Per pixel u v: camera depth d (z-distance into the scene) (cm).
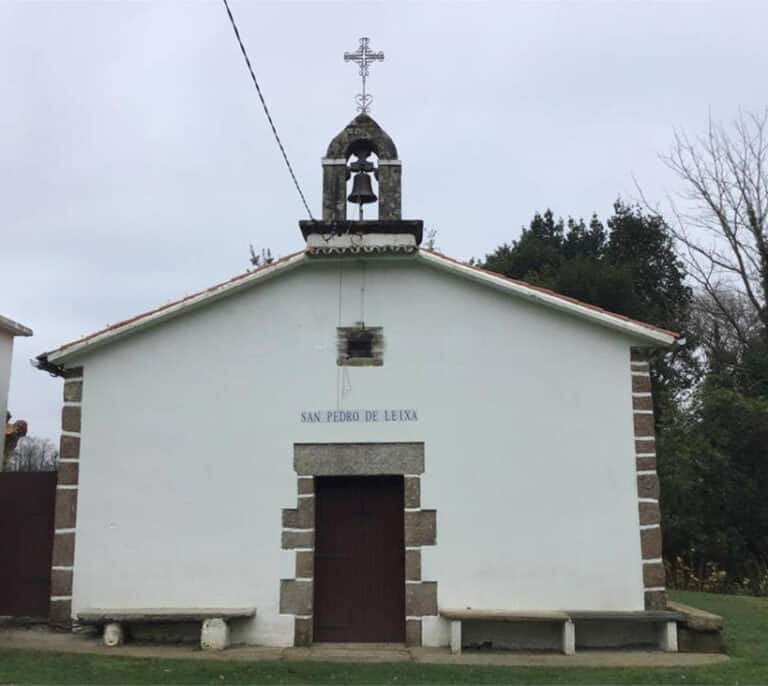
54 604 1073
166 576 1072
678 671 895
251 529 1079
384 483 1121
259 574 1066
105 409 1120
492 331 1118
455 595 1051
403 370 1110
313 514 1081
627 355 1107
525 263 3297
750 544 2064
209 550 1076
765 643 1091
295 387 1112
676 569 1942
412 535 1068
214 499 1089
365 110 1220
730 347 3045
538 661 958
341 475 1089
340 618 1086
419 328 1121
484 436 1091
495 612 1020
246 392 1116
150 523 1087
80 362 1135
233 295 1141
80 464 1106
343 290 1136
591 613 1016
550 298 1089
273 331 1130
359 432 1095
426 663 938
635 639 1045
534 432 1090
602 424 1090
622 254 3384
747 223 2769
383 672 884
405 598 1064
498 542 1062
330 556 1104
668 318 3145
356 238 1136
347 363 1115
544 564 1055
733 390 2416
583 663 944
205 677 849
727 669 909
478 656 986
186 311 1134
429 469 1084
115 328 1115
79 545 1085
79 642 1027
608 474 1077
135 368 1130
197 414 1113
